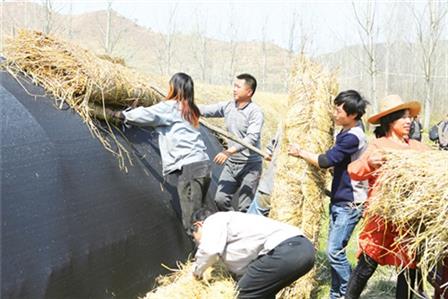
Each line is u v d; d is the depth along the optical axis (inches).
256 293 154.5
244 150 236.8
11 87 160.7
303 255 150.8
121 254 165.2
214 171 263.7
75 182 157.8
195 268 160.2
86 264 149.6
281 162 198.2
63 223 146.8
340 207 187.6
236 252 156.2
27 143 149.3
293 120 196.1
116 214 167.9
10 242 130.7
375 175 158.1
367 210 157.9
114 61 233.5
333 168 199.3
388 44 1126.4
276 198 196.9
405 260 155.3
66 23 804.6
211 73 1619.1
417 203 136.9
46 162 150.9
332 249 190.7
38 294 132.1
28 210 138.9
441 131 402.3
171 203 199.6
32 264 133.2
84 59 183.9
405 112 167.2
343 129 183.9
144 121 184.1
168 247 190.7
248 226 154.6
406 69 1238.3
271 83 1840.6
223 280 167.6
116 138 188.4
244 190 242.4
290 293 189.9
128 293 165.5
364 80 1270.9
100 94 181.0
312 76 202.2
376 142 167.5
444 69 1219.2
